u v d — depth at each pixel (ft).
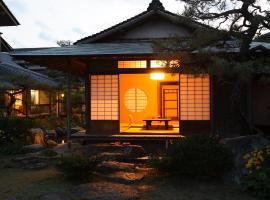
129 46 40.14
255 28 27.09
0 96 54.24
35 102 71.56
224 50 28.84
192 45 27.58
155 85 55.26
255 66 27.30
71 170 25.27
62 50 38.50
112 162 28.09
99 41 44.50
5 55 81.05
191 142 26.08
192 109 38.70
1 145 37.70
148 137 37.99
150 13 41.86
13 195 22.66
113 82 39.75
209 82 38.42
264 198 21.91
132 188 23.68
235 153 26.21
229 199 21.71
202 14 27.09
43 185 24.54
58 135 57.21
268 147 25.81
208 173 24.53
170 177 25.72
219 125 38.01
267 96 39.88
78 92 70.23
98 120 40.14
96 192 22.36
